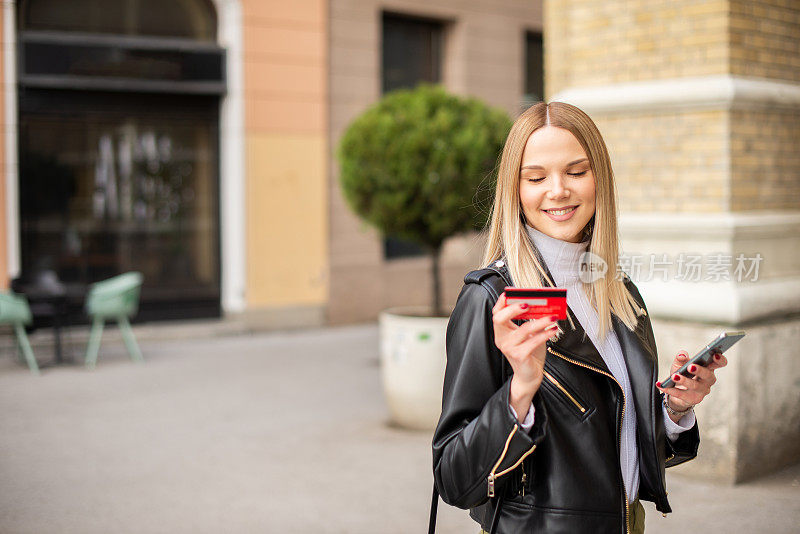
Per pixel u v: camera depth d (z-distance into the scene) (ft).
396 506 15.64
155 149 36.81
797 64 18.49
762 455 16.67
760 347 16.47
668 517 14.66
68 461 18.83
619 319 6.72
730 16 16.93
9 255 33.58
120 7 36.01
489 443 5.66
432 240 24.20
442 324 20.59
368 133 24.11
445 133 23.24
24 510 15.62
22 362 30.89
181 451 19.54
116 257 36.29
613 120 18.71
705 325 16.57
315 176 39.17
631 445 6.57
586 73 19.38
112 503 15.98
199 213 37.78
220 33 37.63
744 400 16.24
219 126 37.81
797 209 18.42
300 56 38.55
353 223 40.27
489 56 44.80
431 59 44.06
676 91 17.38
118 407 24.02
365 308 40.73
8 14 33.40
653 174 18.07
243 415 22.98
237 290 37.70
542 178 6.41
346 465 18.29
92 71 34.94
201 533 14.35
